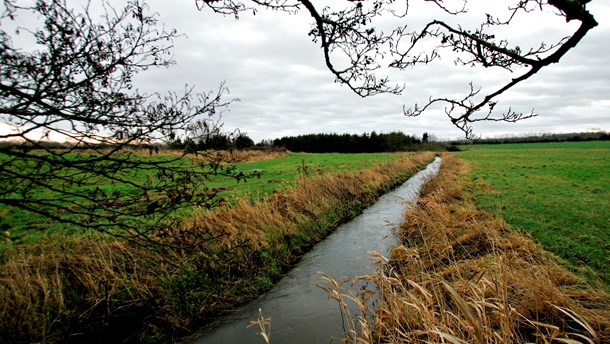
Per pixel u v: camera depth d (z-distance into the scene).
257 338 4.77
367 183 16.31
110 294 4.81
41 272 4.95
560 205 10.16
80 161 2.28
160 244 2.84
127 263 5.59
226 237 6.57
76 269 5.15
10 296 4.38
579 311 3.48
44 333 4.11
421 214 8.59
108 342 4.48
